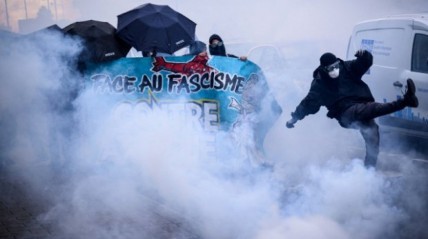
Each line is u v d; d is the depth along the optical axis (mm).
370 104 5754
